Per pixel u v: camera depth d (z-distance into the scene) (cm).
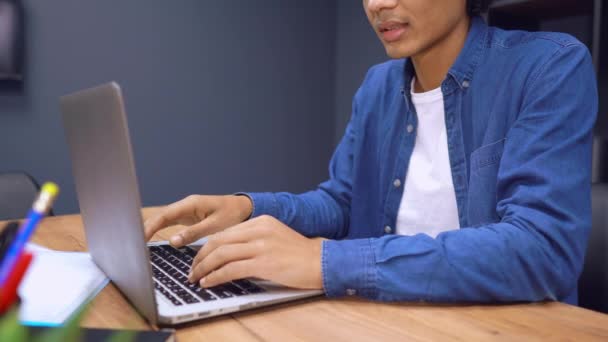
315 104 294
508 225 66
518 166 74
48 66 220
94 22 228
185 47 250
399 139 106
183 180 256
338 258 62
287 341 50
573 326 55
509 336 52
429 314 58
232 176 270
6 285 32
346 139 120
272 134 280
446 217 98
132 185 48
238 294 60
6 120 213
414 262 62
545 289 63
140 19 238
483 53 93
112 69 233
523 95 83
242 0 264
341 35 295
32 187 135
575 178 71
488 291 61
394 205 105
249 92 271
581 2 171
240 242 64
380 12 86
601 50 160
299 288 63
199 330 53
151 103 244
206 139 260
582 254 69
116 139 49
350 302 62
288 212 100
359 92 122
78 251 89
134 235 50
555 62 80
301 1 284
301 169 292
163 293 60
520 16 188
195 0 251
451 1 88
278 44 278
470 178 90
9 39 204
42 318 53
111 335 44
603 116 162
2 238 36
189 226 90
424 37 88
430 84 101
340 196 113
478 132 91
